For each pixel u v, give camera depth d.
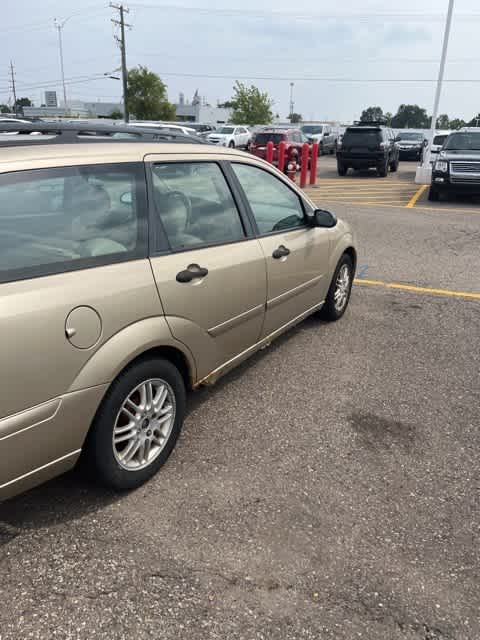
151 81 60.94
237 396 3.93
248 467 3.11
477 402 3.96
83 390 2.36
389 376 4.32
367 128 19.55
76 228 2.46
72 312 2.28
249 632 2.11
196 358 3.10
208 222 3.25
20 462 2.21
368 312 5.79
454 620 2.19
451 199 14.30
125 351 2.51
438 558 2.50
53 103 81.38
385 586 2.34
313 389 4.06
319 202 13.49
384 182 18.34
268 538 2.58
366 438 3.45
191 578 2.34
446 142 14.55
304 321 5.46
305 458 3.22
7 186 2.22
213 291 3.12
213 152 3.46
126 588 2.28
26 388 2.14
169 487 2.91
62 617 2.14
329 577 2.38
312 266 4.46
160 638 2.07
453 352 4.82
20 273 2.18
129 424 2.74
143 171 2.84
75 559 2.42
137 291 2.59
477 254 8.45
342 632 2.12
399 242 9.16
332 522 2.70
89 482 2.89
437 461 3.24
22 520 2.64
